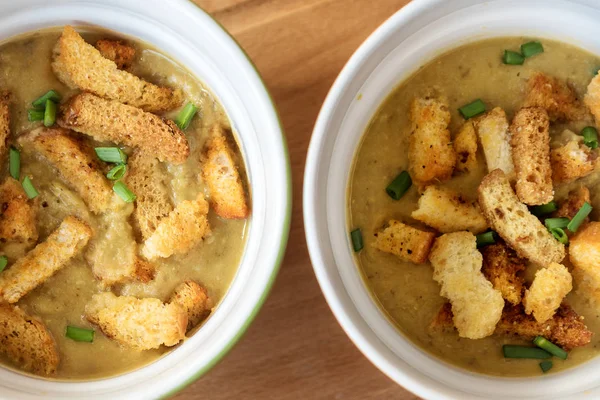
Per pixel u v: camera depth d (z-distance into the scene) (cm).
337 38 37
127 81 33
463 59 34
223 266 34
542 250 34
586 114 34
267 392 37
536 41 34
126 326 33
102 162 34
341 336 37
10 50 33
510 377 35
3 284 33
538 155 33
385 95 34
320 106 37
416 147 34
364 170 34
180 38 33
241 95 33
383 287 35
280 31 37
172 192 34
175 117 34
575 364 35
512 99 34
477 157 35
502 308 34
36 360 34
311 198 32
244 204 34
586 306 35
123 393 32
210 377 37
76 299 34
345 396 37
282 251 32
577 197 34
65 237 33
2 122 33
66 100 34
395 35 33
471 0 33
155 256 33
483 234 35
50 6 33
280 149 32
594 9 33
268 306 37
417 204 34
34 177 34
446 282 34
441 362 35
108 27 34
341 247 34
